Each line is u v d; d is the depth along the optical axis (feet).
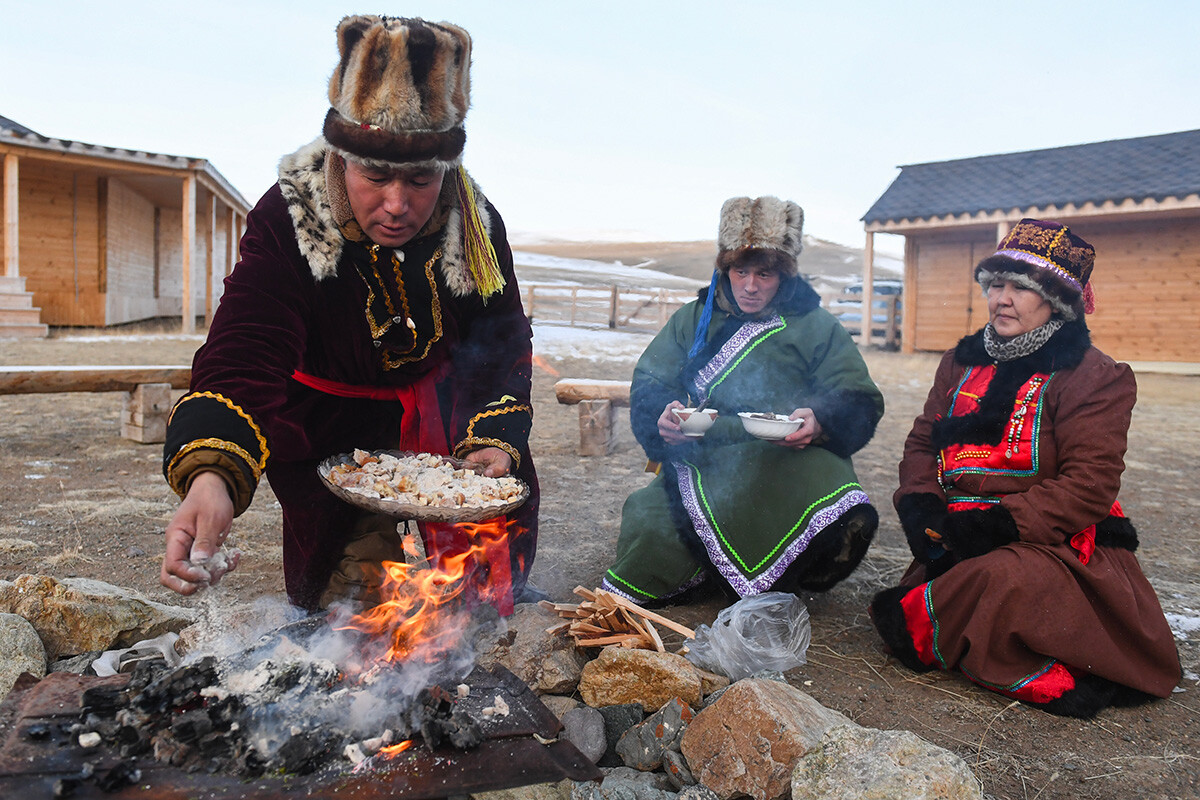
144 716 5.36
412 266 8.33
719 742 7.08
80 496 15.89
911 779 6.06
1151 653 8.79
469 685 6.31
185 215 57.21
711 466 10.94
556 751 5.56
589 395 21.48
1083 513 8.80
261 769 5.04
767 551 10.40
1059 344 9.39
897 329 63.46
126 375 20.84
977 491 9.66
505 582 8.94
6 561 12.01
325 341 8.43
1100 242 52.90
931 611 9.20
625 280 151.43
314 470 8.79
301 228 7.78
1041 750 7.85
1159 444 26.58
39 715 5.52
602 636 8.77
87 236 59.77
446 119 7.18
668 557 10.81
